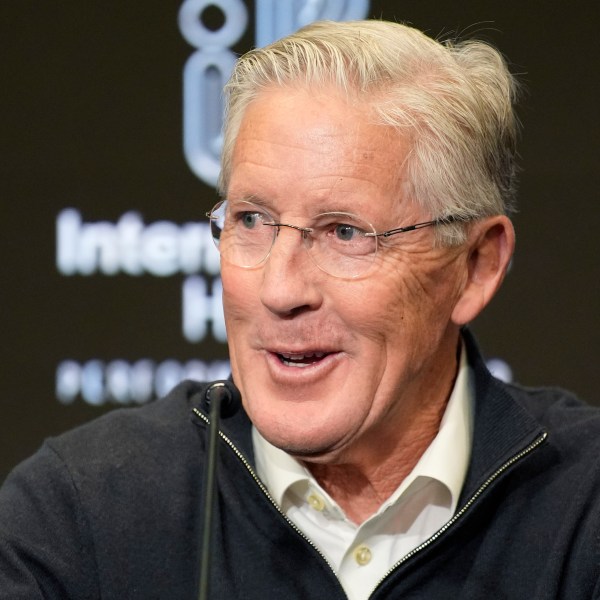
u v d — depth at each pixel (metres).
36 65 10.16
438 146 5.10
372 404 5.10
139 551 5.55
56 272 10.16
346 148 4.90
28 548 5.44
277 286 4.87
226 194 5.45
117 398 10.12
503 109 5.52
